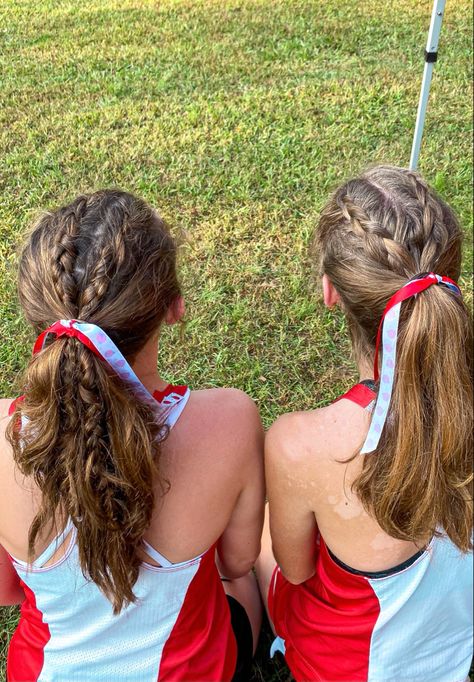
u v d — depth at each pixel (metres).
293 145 3.94
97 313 1.04
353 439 1.22
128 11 5.50
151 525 1.21
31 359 1.06
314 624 1.42
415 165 3.21
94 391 0.99
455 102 4.50
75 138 3.93
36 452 1.03
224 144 3.92
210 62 4.80
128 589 1.16
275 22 5.46
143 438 1.03
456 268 1.23
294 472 1.27
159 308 1.13
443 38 5.36
